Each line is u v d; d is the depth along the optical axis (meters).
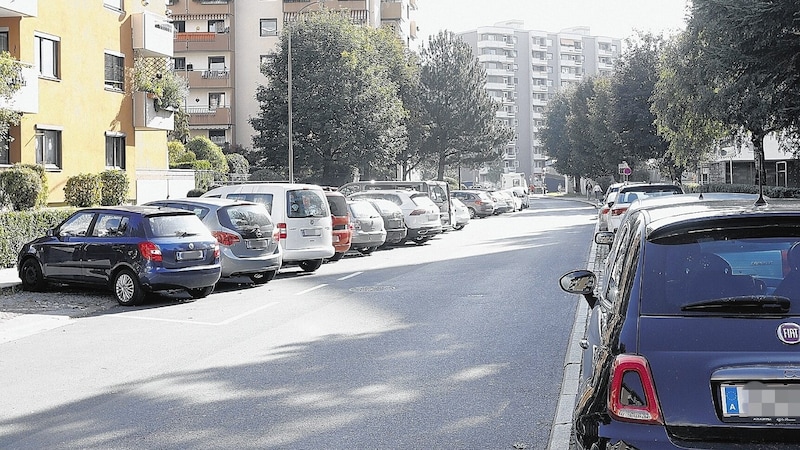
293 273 20.38
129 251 14.89
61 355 10.51
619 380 3.96
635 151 58.66
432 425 6.95
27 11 26.70
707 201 5.15
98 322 13.18
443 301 14.55
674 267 4.23
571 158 86.12
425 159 74.06
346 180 54.16
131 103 33.62
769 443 3.82
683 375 3.90
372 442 6.51
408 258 23.97
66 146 29.77
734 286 4.11
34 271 16.28
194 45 68.94
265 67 54.97
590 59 163.38
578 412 4.18
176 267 14.96
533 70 155.62
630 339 4.02
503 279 17.72
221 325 12.58
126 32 33.59
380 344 10.64
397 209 28.20
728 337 3.93
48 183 28.66
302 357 9.92
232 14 69.81
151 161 38.97
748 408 3.85
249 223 17.48
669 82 35.12
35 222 21.50
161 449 6.45
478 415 7.25
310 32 52.91
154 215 15.14
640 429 3.90
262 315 13.49
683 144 37.25
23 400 8.17
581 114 82.69
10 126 26.08
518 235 33.12
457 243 30.02
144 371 9.41
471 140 72.12
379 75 54.25
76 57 30.28
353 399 7.86
